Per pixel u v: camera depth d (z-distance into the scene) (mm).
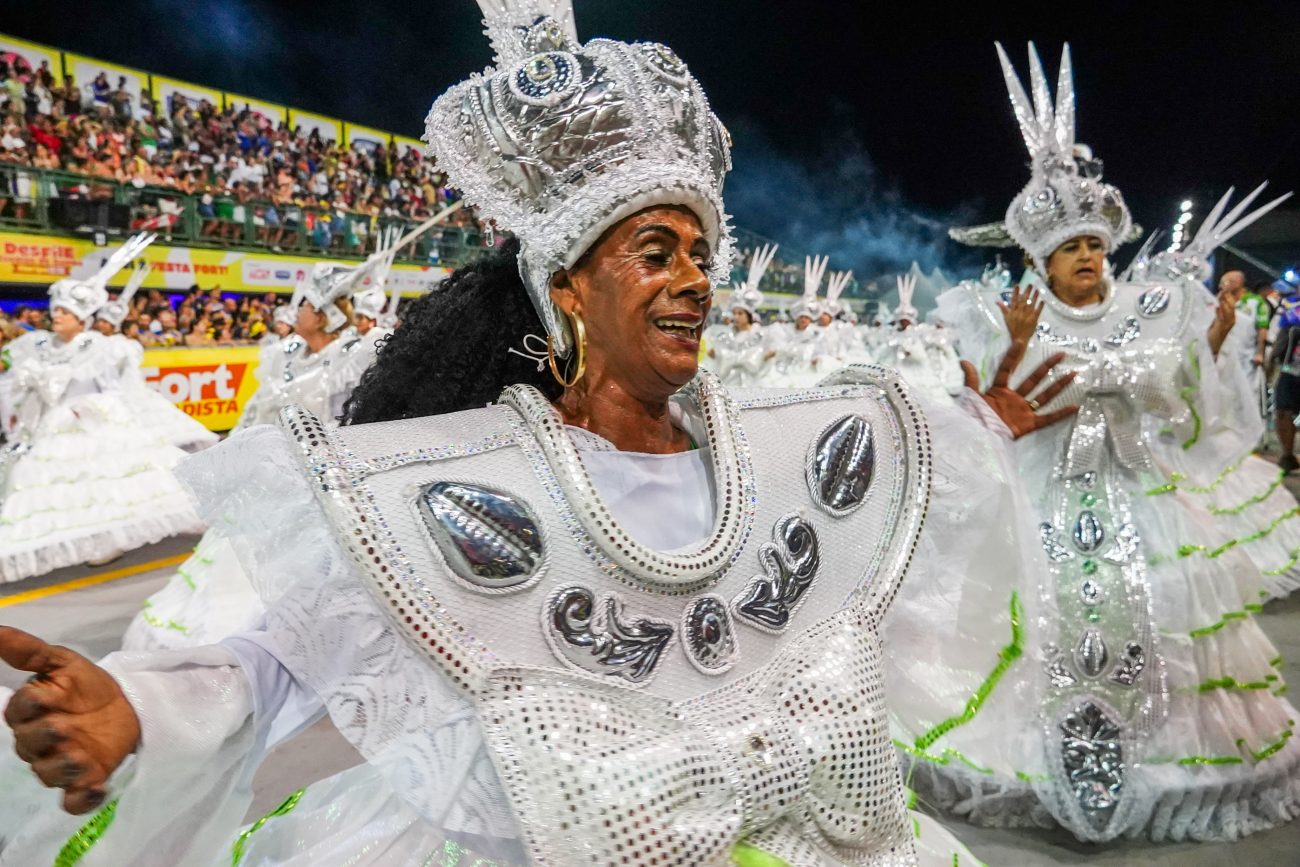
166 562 6410
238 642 1104
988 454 1784
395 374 1479
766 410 1360
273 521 1104
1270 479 5504
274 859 1329
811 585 1276
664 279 1185
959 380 11680
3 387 6617
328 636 1082
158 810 1037
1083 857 2826
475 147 1228
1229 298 3387
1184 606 3020
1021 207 3291
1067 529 3074
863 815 1181
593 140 1169
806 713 1169
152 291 10555
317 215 12445
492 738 1039
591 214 1162
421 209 15188
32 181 9469
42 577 6016
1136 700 2920
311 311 5160
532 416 1174
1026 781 2863
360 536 1039
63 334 6473
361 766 1449
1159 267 3828
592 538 1120
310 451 1082
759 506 1258
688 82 1246
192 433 7168
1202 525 3273
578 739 1044
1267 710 3125
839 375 1543
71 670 929
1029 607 2850
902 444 1419
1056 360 2311
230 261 11461
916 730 2066
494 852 1141
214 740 1020
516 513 1101
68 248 9773
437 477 1108
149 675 1004
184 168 11844
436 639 1037
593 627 1104
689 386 1358
